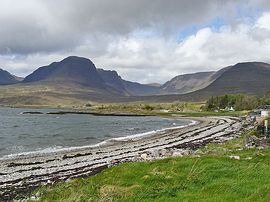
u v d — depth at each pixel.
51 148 67.19
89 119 194.88
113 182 21.94
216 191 17.05
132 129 118.00
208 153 36.00
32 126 132.88
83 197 18.23
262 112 100.00
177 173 22.55
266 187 15.60
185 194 17.00
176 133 94.00
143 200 16.66
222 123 129.75
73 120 182.25
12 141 80.88
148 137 85.38
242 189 16.95
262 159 26.72
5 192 30.66
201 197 16.19
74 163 47.03
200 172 21.36
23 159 51.88
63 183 29.12
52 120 181.00
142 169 25.45
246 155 31.14
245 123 107.88
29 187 32.53
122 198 17.39
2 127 126.94
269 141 43.94
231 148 42.81
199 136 81.50
